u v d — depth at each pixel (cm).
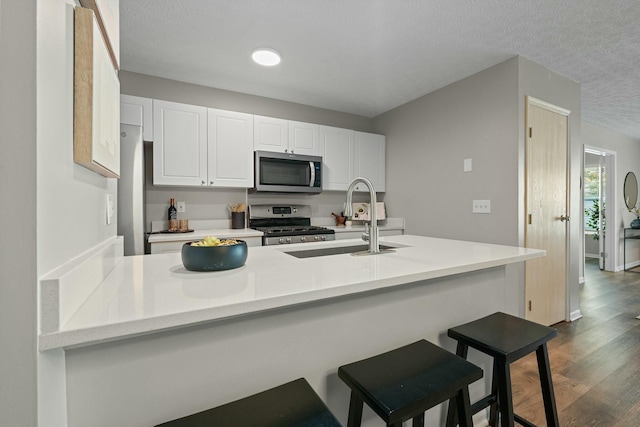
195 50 248
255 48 243
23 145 54
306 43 237
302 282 95
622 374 205
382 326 125
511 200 259
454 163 308
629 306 339
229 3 192
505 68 263
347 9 197
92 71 77
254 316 96
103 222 113
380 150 399
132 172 232
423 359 106
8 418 54
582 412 168
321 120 388
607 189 514
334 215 402
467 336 124
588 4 190
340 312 114
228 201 334
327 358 111
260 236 292
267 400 85
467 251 158
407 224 367
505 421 113
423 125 345
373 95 344
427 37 228
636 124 461
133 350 80
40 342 56
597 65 271
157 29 219
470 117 293
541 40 231
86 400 75
